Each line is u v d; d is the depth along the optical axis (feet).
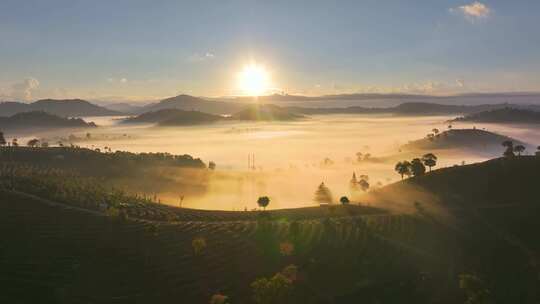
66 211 519.19
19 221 476.54
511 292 407.44
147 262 417.49
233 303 370.32
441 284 412.16
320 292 388.78
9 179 650.43
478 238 501.15
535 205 567.18
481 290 373.81
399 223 536.42
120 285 382.22
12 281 371.56
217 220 574.56
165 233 482.69
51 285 370.12
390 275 419.54
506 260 458.09
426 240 492.95
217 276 404.98
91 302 355.56
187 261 424.46
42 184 638.53
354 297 386.52
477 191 650.43
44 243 435.12
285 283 360.07
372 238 488.02
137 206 621.72
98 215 519.60
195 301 369.71
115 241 451.53
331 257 443.32
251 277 406.00
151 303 363.35
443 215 567.18
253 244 465.47
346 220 545.85
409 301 387.96
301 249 458.09
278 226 517.55
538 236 496.23
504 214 552.41
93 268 401.29
